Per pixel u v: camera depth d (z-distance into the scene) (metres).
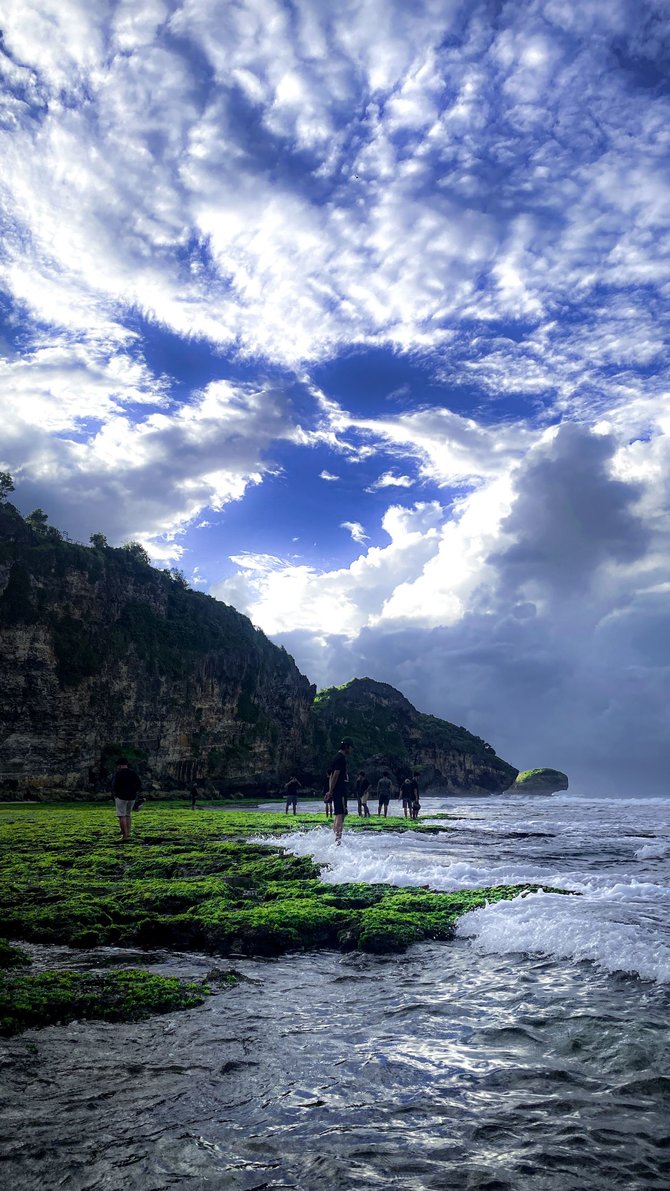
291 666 147.75
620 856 18.05
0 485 112.31
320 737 155.25
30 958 8.52
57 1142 4.03
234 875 13.29
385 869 13.48
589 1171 3.67
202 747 117.31
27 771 91.25
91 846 18.80
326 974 7.88
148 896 11.27
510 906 9.94
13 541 100.44
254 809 61.41
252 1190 3.50
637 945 7.70
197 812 43.12
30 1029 6.06
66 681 97.56
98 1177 3.66
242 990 7.24
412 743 175.62
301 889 12.07
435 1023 5.97
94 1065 5.20
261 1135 4.09
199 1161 3.79
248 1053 5.41
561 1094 4.58
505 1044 5.44
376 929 9.12
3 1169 3.74
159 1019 6.30
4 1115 4.39
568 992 6.61
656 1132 4.09
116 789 20.70
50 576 100.75
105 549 116.88
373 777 150.12
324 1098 4.59
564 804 76.25
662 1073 4.82
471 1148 3.91
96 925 9.91
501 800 98.62
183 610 125.56
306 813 41.16
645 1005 6.18
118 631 108.88
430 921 9.55
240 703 128.25
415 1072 4.98
